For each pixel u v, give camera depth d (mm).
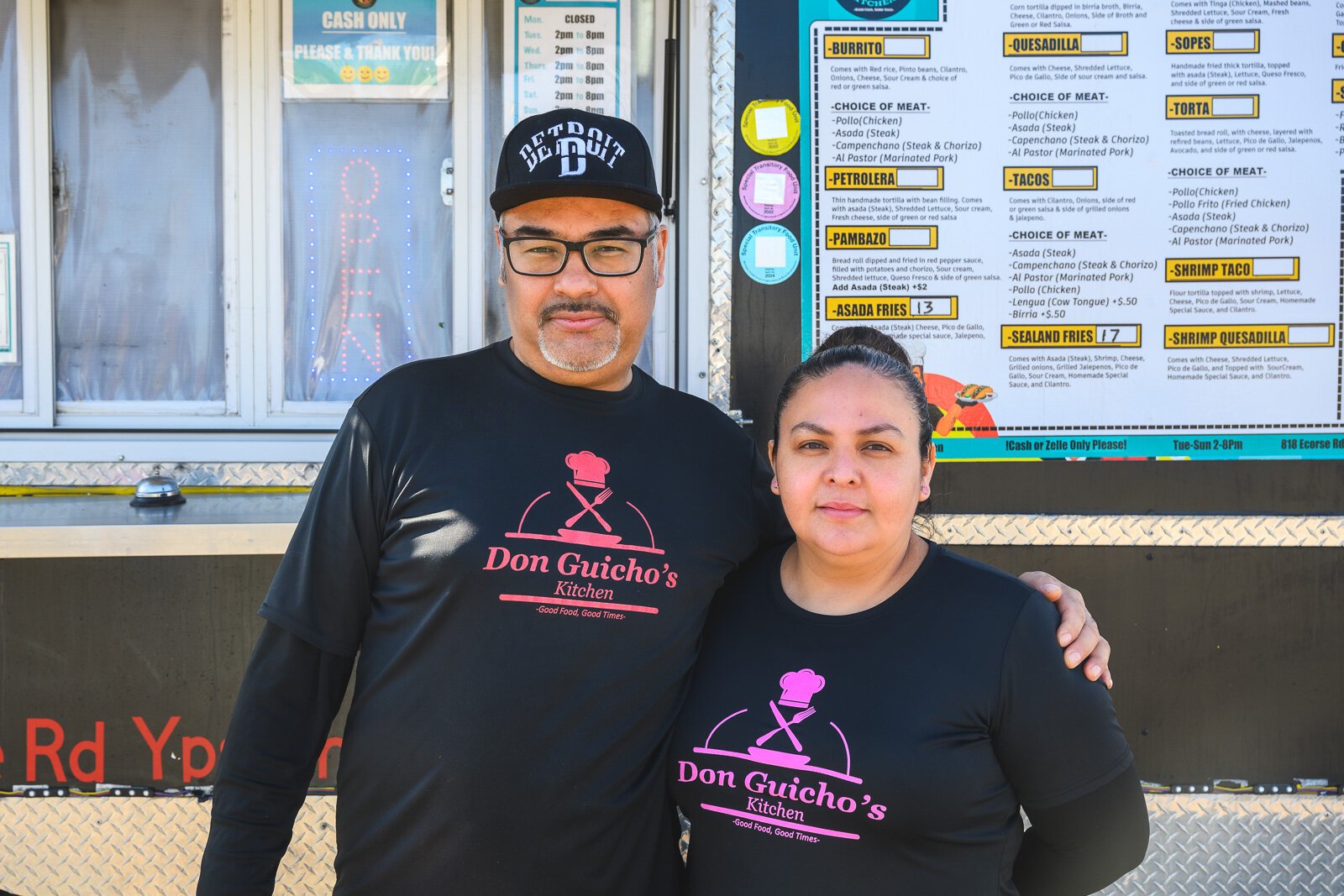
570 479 1418
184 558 2203
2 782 2217
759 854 1258
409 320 2391
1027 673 1243
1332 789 2211
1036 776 1252
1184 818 2221
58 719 2213
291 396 2395
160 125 2365
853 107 2197
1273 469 2213
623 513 1412
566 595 1356
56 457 2289
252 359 2377
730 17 2195
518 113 2326
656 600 1384
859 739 1226
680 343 2277
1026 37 2186
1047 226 2201
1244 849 2219
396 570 1396
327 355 2393
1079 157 2199
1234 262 2203
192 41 2355
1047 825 1287
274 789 1397
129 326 2379
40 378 2346
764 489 1621
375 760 1366
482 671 1334
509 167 1459
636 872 1371
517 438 1439
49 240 2340
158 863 2225
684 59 2236
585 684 1350
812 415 1302
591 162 1405
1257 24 2182
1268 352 2207
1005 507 2223
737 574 1523
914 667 1260
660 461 1479
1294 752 2217
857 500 1277
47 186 2334
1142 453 2215
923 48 2188
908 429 1302
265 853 1395
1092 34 2186
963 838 1222
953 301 2213
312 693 1437
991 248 2207
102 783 2223
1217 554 2205
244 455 2303
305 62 2350
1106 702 1274
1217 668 2211
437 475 1406
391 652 1387
